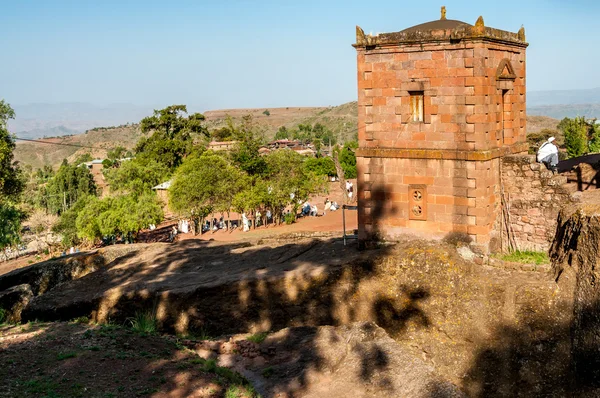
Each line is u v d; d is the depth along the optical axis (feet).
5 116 168.35
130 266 70.79
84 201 171.83
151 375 36.35
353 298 56.13
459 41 60.23
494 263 55.47
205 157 172.45
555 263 52.16
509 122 67.36
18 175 193.47
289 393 36.37
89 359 38.37
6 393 32.73
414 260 54.70
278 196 151.12
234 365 42.42
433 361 52.24
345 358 39.91
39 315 61.62
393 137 65.67
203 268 66.69
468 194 61.82
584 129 193.47
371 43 64.59
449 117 62.18
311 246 70.95
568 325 47.91
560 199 61.41
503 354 49.57
